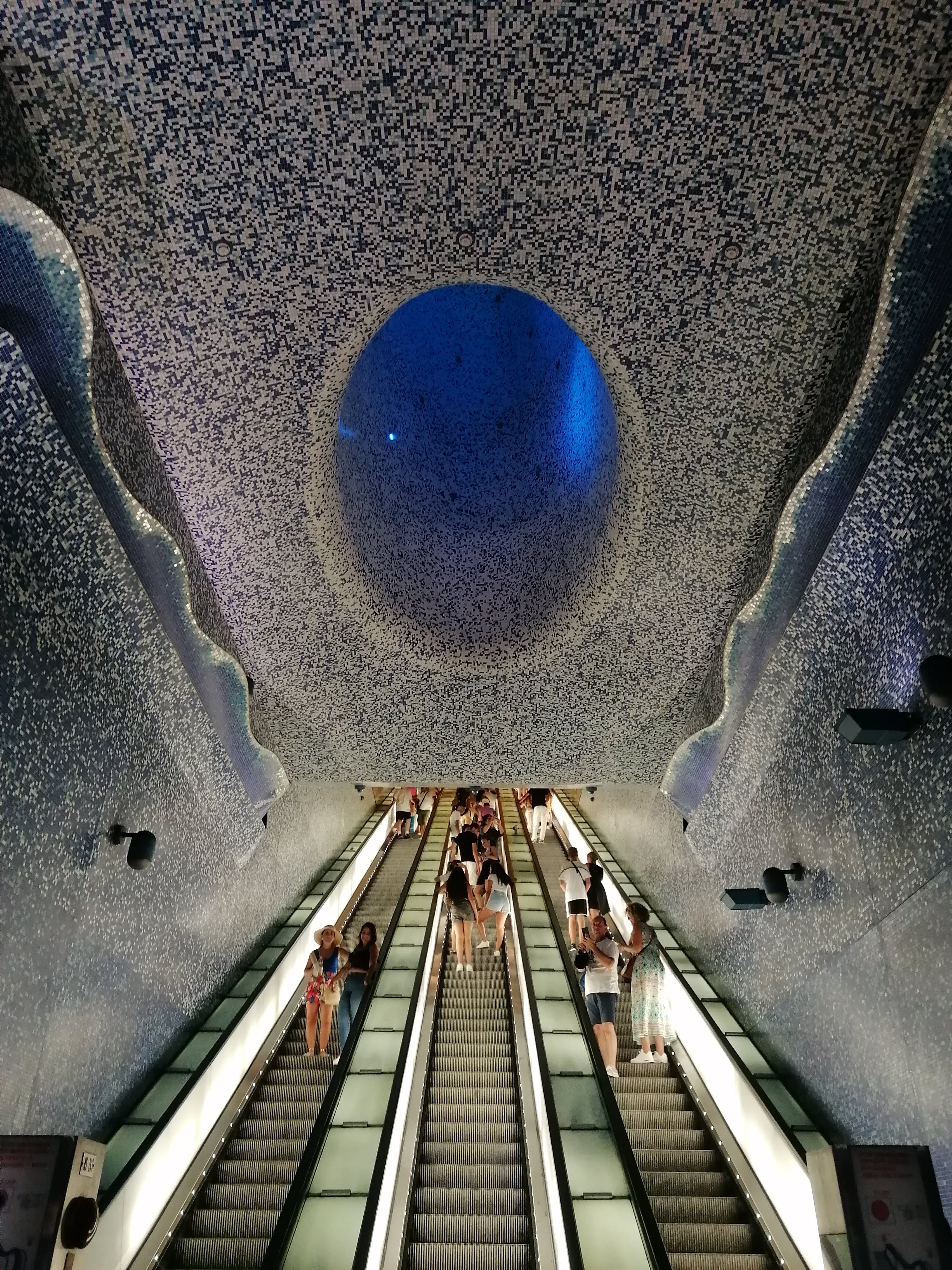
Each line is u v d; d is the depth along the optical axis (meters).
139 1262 3.72
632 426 3.99
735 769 5.00
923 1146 2.91
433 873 10.39
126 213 3.10
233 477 4.09
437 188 3.08
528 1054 6.07
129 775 4.07
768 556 4.02
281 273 3.33
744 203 3.10
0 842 2.97
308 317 3.48
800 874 4.35
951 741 2.85
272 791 5.87
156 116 2.84
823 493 3.45
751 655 4.38
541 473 6.61
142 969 4.44
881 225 3.11
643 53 2.69
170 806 4.66
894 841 3.34
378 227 3.20
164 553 3.79
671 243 3.24
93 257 3.23
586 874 8.52
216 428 3.85
